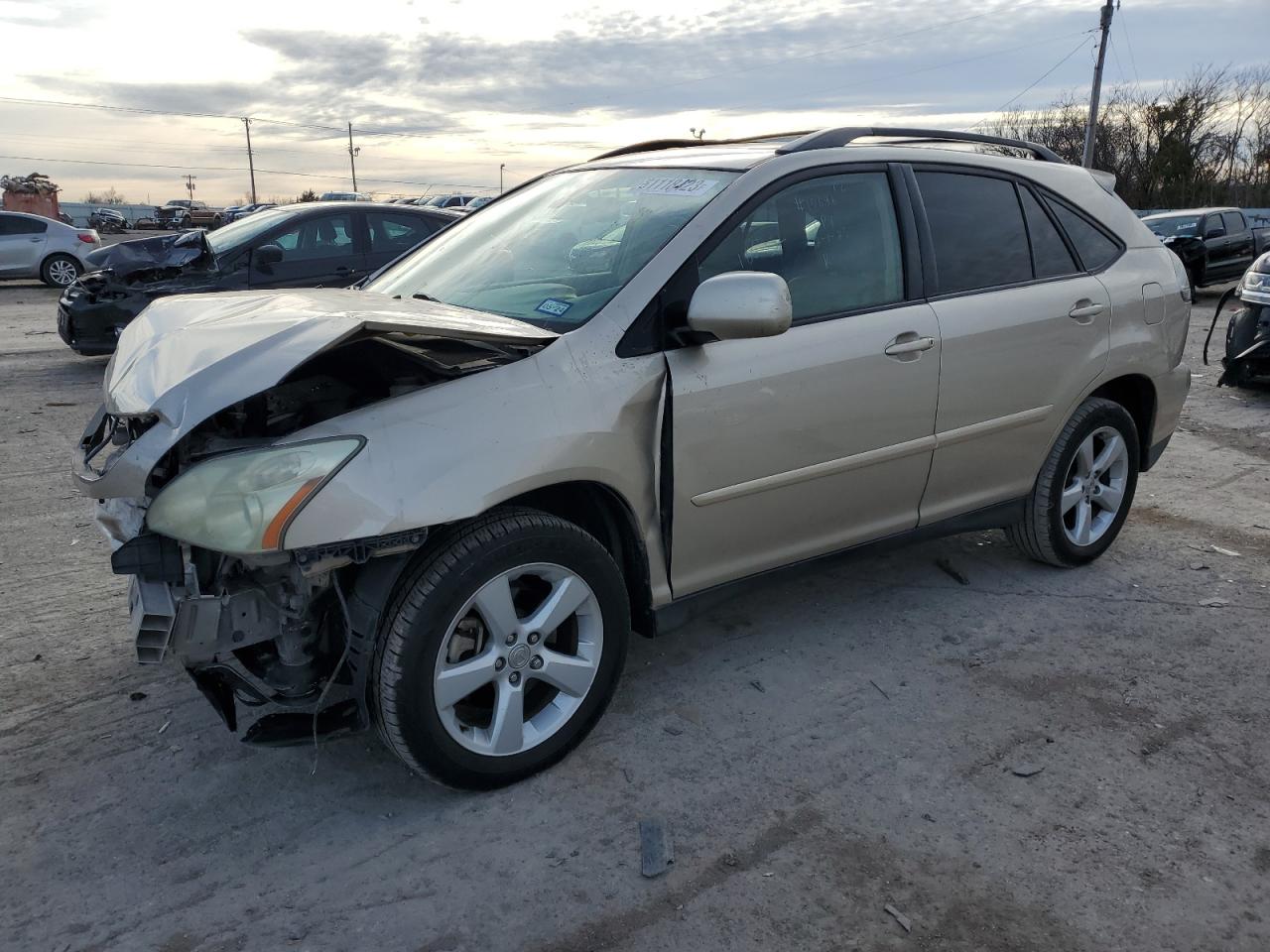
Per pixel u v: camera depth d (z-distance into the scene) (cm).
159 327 295
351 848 263
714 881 250
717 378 307
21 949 227
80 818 273
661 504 305
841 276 346
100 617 399
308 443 246
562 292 318
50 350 1114
